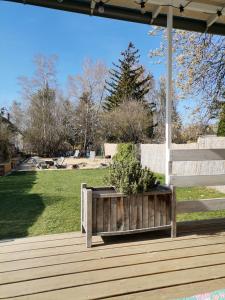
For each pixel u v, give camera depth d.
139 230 2.86
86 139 26.16
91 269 2.24
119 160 3.26
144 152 12.40
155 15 3.50
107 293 1.90
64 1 3.22
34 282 2.05
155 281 2.05
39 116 24.11
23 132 24.08
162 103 26.06
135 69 27.31
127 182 2.79
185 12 3.59
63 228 3.89
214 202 3.29
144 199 2.87
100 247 2.71
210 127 7.13
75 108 26.50
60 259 2.43
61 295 1.88
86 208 2.73
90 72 27.47
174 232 2.98
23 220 4.33
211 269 2.24
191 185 3.26
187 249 2.65
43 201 5.82
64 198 6.14
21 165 16.25
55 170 13.28
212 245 2.76
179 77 6.62
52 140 24.14
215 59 6.06
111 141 24.41
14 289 1.95
